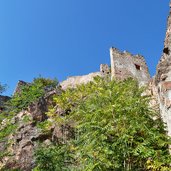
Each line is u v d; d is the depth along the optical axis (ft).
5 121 72.18
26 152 59.82
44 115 69.00
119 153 38.99
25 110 72.38
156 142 39.86
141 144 38.73
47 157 48.47
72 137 59.36
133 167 39.11
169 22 51.24
